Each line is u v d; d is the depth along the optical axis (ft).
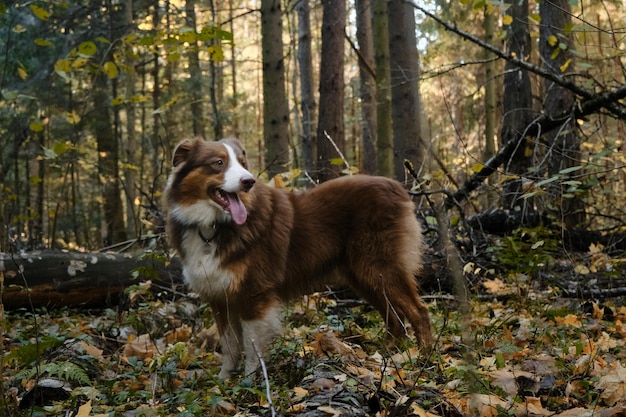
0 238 11.51
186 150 17.02
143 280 23.72
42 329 19.47
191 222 16.51
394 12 33.42
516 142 25.85
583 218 32.83
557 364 14.37
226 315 16.75
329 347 15.94
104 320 21.59
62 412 12.31
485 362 14.39
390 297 17.76
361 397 11.73
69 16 45.78
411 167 23.81
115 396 13.29
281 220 17.29
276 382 14.11
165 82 74.64
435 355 15.31
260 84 118.21
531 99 38.75
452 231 25.26
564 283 23.48
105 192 64.13
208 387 14.07
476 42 23.40
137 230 32.09
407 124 32.96
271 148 36.19
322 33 38.86
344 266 18.44
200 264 16.34
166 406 12.68
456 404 11.75
